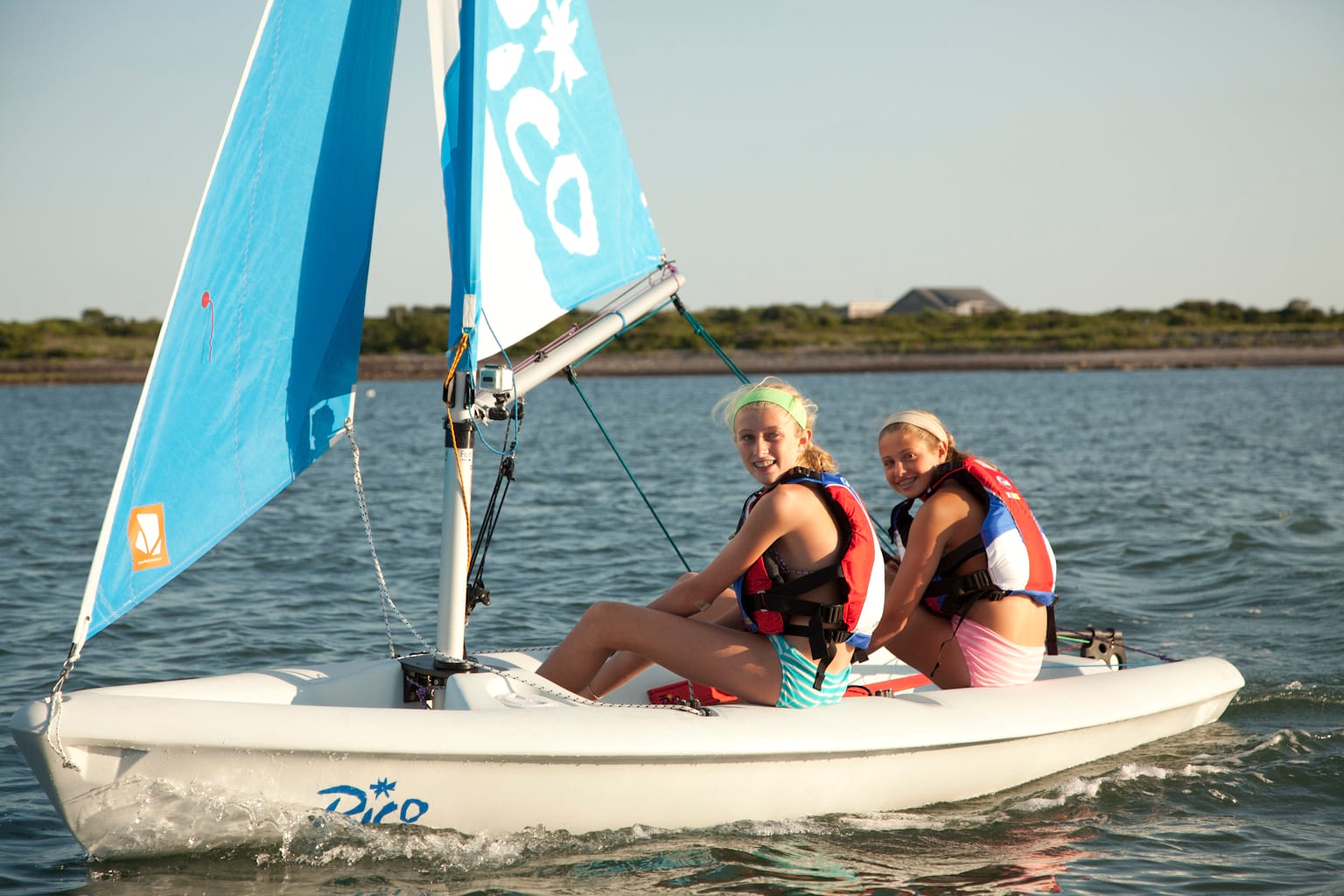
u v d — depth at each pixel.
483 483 25.39
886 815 6.75
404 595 13.41
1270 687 9.34
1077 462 29.38
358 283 6.84
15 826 6.54
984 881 5.86
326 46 6.38
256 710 5.75
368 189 6.82
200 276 5.89
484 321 6.88
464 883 5.71
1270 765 7.62
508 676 6.54
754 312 178.38
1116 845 6.36
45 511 20.75
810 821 6.56
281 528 18.62
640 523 18.95
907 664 7.98
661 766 6.14
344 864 5.87
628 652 6.84
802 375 132.00
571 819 6.16
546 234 7.39
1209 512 19.47
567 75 7.58
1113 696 7.64
